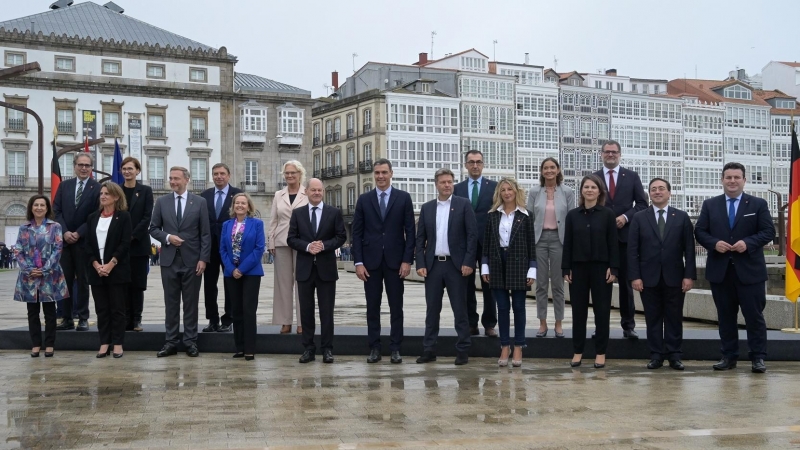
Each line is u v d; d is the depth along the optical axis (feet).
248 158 223.92
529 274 33.01
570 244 33.30
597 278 33.01
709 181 305.32
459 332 33.81
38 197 35.99
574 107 276.21
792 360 35.09
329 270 34.45
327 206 34.81
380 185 34.58
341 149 256.93
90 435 20.79
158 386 28.12
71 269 38.96
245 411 23.66
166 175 214.07
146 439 20.35
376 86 260.42
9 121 199.31
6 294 84.99
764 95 327.88
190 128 216.54
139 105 211.61
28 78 199.11
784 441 19.75
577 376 30.48
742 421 22.04
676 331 32.81
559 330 36.06
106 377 30.14
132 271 38.32
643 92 306.96
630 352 35.58
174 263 36.47
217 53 219.82
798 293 38.91
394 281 34.32
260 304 71.15
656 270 32.86
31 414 23.39
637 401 25.04
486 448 19.20
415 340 36.55
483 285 36.50
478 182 37.09
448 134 249.34
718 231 32.58
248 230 35.22
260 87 231.30
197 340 37.32
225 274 35.68
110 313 36.11
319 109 268.41
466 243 34.01
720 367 32.50
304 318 34.55
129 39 216.74
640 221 33.45
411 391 26.96
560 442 19.72
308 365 33.53
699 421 22.04
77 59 205.67
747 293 31.83
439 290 34.24
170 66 215.10
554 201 36.19
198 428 21.48
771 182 318.45
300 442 19.90
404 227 34.71
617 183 36.45
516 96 263.08
